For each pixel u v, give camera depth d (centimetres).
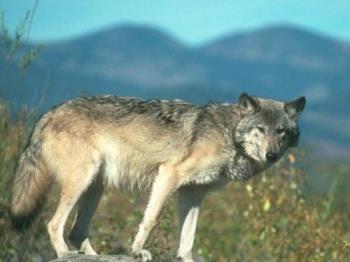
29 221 2658
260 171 2698
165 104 2655
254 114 2648
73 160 2580
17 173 2650
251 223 3488
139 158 2627
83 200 2639
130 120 2616
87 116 2606
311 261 3119
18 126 2897
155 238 2980
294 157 3434
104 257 2394
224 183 2670
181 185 2592
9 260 2938
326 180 3812
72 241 2619
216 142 2606
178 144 2602
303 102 2722
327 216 3469
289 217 3331
